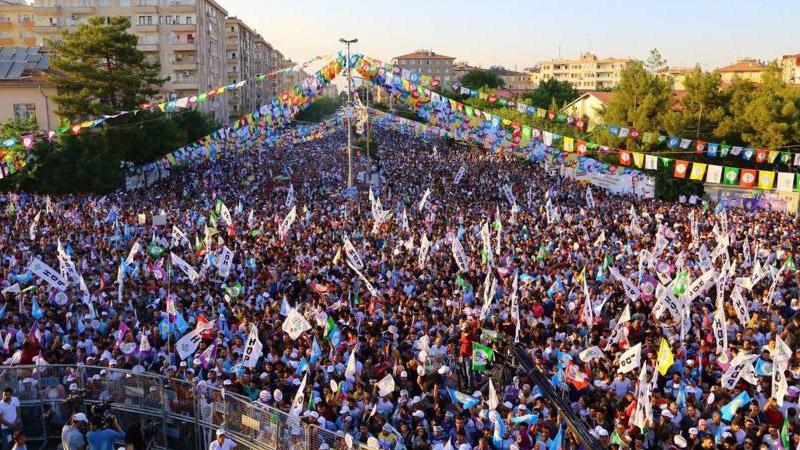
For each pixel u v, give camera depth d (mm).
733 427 11328
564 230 27375
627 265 21781
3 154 27859
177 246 24688
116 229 25547
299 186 45156
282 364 13680
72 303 17391
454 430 11664
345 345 14648
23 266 21281
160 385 12508
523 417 11398
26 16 98688
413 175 49844
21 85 48094
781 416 11984
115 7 78000
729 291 19719
